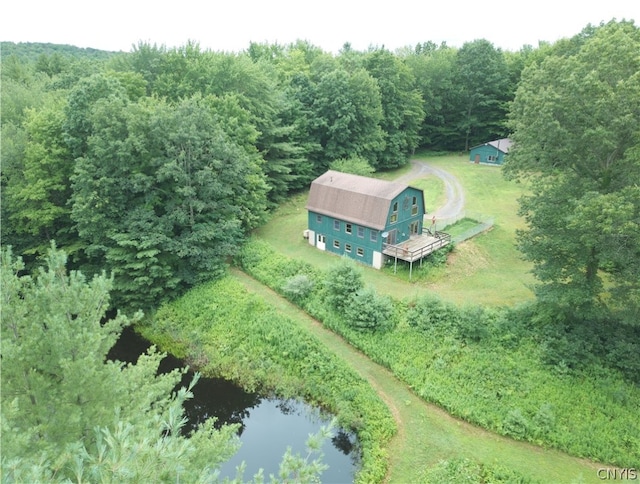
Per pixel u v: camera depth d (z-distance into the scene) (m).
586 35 39.62
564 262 24.05
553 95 22.41
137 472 6.13
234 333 29.78
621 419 21.27
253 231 41.59
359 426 22.47
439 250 33.91
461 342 25.81
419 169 59.72
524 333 25.50
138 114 32.50
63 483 6.38
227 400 25.88
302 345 27.27
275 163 46.78
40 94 45.00
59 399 10.51
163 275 32.59
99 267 34.78
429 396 23.45
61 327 10.75
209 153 34.19
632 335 23.97
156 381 14.84
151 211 33.00
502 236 37.22
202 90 45.03
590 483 18.92
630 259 21.19
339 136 53.09
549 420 21.36
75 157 33.69
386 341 26.72
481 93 67.81
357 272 29.34
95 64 57.12
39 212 32.66
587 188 22.66
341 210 35.59
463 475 19.34
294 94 53.06
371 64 60.72
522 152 27.80
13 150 33.44
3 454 7.45
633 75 20.17
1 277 11.34
